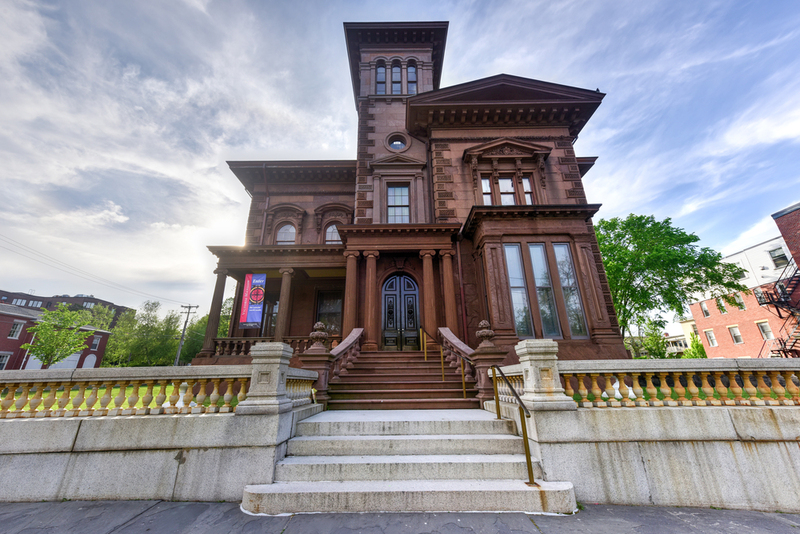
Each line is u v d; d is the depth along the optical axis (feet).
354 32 60.70
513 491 13.20
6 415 15.33
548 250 39.37
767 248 87.56
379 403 24.29
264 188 59.62
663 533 11.54
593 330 36.24
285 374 17.34
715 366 16.02
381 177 50.34
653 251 70.85
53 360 102.06
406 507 12.96
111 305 242.17
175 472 14.52
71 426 14.97
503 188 46.57
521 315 37.40
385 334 43.11
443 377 27.89
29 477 14.30
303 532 11.40
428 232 43.11
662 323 85.15
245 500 13.34
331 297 55.21
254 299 48.44
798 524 12.31
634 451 14.79
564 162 47.16
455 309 40.11
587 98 48.67
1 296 217.77
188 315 127.24
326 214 58.08
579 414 15.23
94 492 14.24
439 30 60.75
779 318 82.89
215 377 16.14
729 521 12.55
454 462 14.70
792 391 15.78
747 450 14.75
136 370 15.89
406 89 58.59
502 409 20.12
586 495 14.06
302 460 15.06
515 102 48.24
